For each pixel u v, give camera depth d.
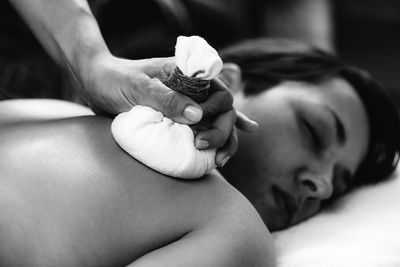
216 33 1.67
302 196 1.02
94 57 0.81
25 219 0.65
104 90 0.76
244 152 1.00
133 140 0.70
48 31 0.88
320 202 1.08
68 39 0.85
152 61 0.76
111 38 1.35
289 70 1.16
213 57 0.64
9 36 1.41
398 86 2.96
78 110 0.93
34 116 0.83
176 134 0.71
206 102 0.74
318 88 1.12
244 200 0.76
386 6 3.04
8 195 0.66
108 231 0.65
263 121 1.03
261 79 1.12
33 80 1.38
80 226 0.65
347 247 0.89
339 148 1.07
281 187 1.01
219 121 0.75
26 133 0.75
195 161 0.71
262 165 1.01
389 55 3.01
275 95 1.07
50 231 0.64
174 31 1.34
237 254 0.67
